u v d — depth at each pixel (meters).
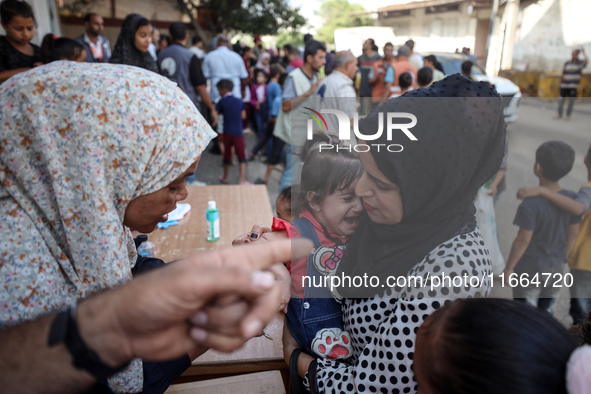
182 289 0.41
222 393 0.98
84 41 3.93
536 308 0.58
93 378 0.47
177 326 0.45
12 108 0.72
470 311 0.58
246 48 7.61
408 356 0.72
